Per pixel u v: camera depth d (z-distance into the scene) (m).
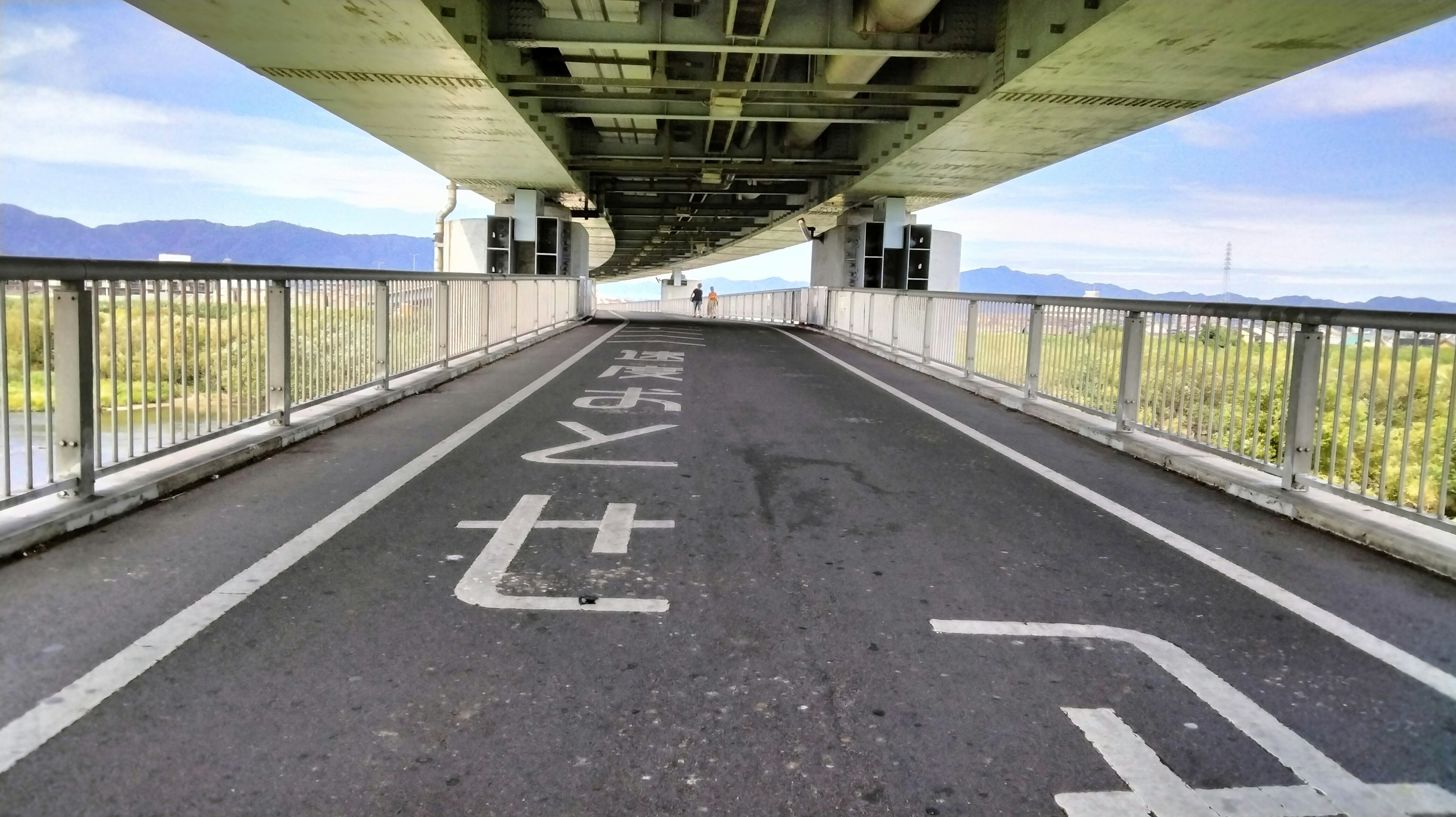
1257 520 5.86
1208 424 7.17
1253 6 11.16
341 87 16.45
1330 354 5.95
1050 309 10.20
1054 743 2.96
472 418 9.02
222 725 2.93
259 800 2.53
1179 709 3.21
